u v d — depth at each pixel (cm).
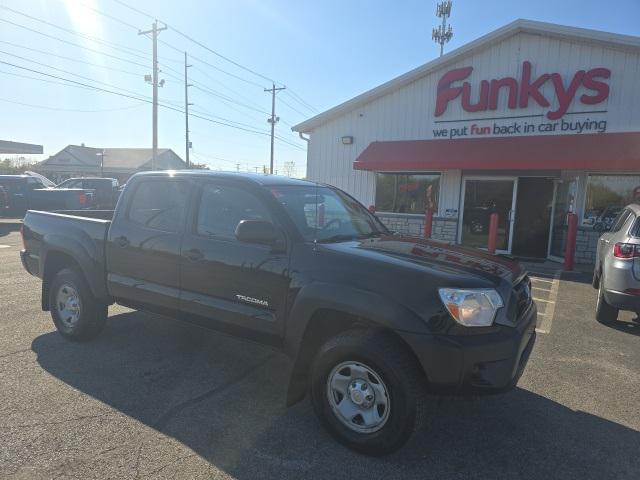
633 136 1110
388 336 301
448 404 379
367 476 281
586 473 291
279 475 279
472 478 282
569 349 516
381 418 297
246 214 375
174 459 290
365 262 313
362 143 1501
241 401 371
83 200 1773
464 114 1327
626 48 1115
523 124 1247
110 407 353
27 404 352
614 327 602
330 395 316
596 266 796
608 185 1148
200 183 409
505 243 1312
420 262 319
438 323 282
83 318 474
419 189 1422
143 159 7138
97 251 462
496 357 286
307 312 322
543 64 1213
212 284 380
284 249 344
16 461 281
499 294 301
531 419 358
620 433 340
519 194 1287
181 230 406
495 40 1252
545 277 968
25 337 499
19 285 730
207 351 474
